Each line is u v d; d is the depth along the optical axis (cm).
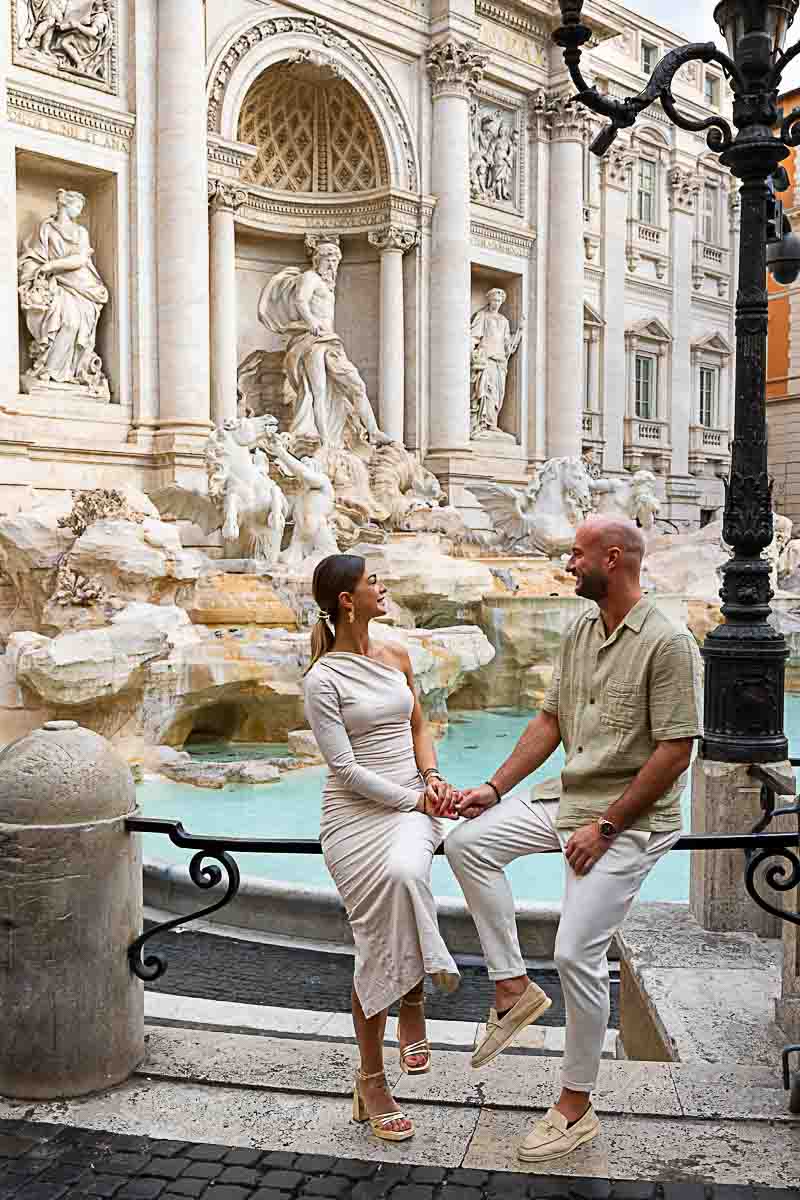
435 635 1750
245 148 2491
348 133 2830
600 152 739
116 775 429
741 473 643
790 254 908
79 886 413
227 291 2516
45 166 2153
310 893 781
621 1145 381
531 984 381
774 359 4681
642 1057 543
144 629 1409
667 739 363
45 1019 414
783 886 416
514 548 2448
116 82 2198
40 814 411
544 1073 434
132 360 2248
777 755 619
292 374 2664
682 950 571
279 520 1872
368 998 377
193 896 827
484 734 1722
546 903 753
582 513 2500
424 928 366
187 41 2231
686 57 686
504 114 3162
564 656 405
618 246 3731
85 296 2173
